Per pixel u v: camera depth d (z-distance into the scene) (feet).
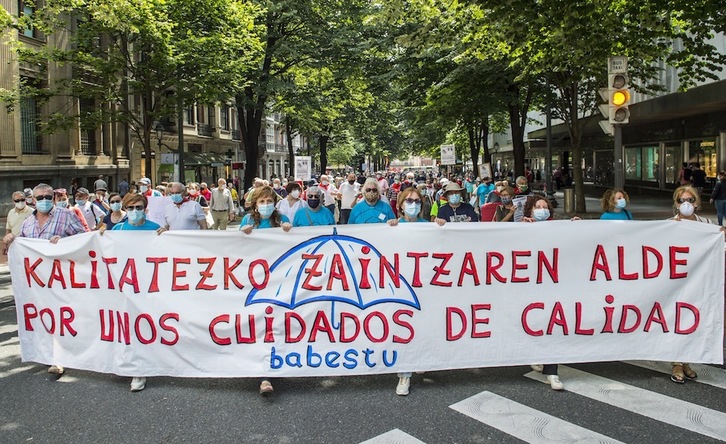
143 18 57.16
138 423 14.83
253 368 17.34
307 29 86.89
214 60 62.85
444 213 26.20
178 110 68.85
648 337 17.97
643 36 39.22
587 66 45.78
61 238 18.43
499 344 17.81
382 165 363.76
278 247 17.53
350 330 17.49
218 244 17.60
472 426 14.35
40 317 18.80
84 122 68.49
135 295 17.79
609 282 18.01
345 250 17.54
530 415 14.99
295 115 104.63
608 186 139.33
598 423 14.47
